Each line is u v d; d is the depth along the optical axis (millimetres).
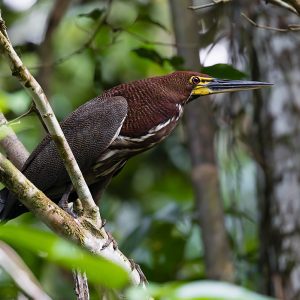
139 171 14688
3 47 6191
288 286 10805
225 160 12414
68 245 3900
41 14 14602
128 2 14562
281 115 10977
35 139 12758
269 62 11039
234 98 11578
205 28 11688
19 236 3711
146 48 10258
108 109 9484
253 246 13156
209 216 11391
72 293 11664
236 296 3812
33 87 6414
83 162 9375
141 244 12766
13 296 9008
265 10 11031
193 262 13039
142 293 3971
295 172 10852
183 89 9938
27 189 6504
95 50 11391
